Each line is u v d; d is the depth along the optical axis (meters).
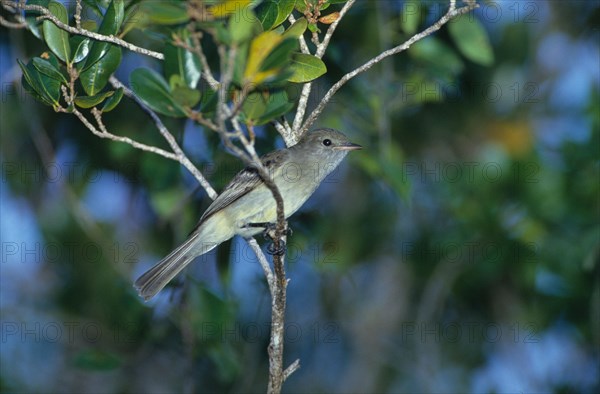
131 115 13.41
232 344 14.04
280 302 8.16
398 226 14.66
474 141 15.02
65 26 8.16
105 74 8.56
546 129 14.83
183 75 7.80
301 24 7.77
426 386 14.37
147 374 15.06
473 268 13.63
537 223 13.08
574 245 12.87
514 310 14.03
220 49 6.90
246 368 14.04
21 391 14.73
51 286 15.27
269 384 8.26
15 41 12.81
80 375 15.06
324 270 14.34
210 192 9.09
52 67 8.29
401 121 14.94
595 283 13.06
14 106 14.48
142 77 7.54
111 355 12.20
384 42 12.70
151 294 10.11
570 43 15.23
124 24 8.80
